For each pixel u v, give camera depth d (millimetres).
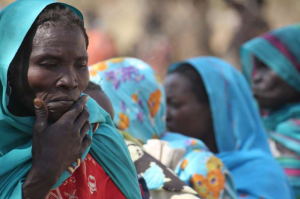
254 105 12219
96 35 27875
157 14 26984
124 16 31203
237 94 11797
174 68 11773
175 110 11219
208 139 11508
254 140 11781
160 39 26453
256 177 10977
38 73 4855
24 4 5094
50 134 4828
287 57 15172
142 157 7473
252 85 15414
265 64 15273
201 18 26406
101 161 5508
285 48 15242
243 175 11047
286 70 15047
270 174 11062
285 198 11016
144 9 28578
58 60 4871
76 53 4926
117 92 8359
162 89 8836
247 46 15602
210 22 27016
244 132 11727
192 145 8594
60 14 4992
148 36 27016
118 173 5586
